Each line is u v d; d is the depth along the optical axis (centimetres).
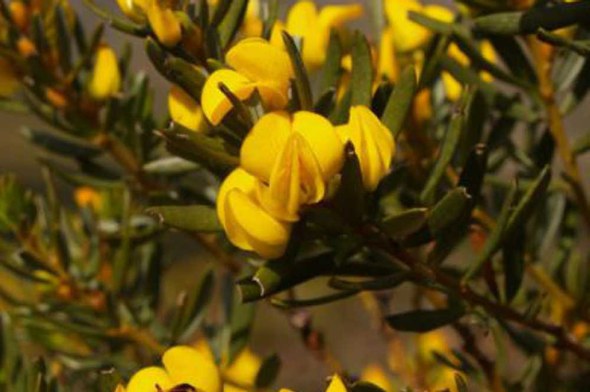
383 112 25
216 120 23
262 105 24
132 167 33
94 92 32
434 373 38
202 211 24
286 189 23
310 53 31
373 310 39
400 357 39
